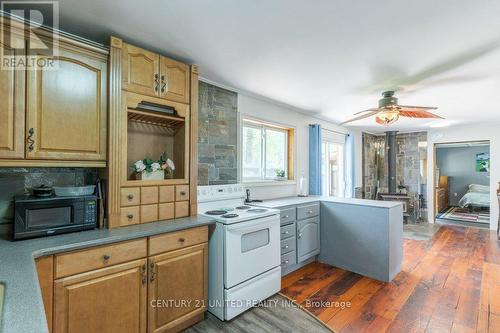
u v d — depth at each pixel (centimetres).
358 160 589
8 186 167
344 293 257
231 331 197
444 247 404
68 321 140
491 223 526
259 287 233
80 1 145
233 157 303
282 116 380
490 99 331
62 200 161
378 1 143
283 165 400
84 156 170
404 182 630
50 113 156
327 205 336
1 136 141
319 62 226
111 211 178
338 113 418
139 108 197
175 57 219
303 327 202
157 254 178
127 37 187
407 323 206
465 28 168
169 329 188
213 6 149
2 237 156
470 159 795
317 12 154
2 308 72
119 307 159
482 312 220
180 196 218
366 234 297
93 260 149
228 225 208
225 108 295
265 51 207
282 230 285
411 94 311
